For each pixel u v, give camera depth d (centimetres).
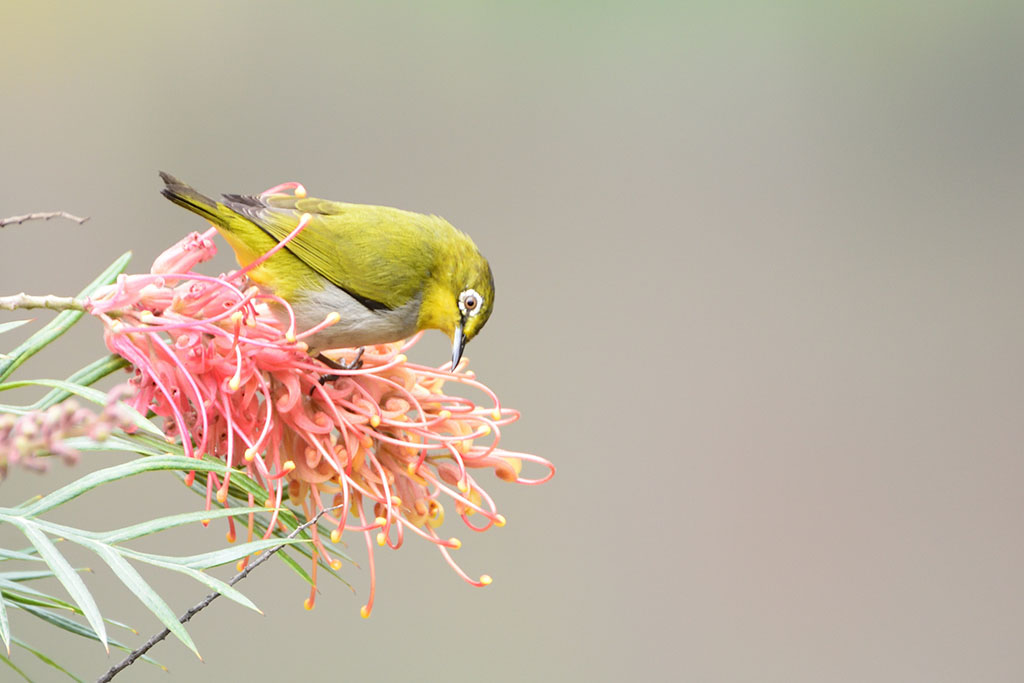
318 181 1376
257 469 498
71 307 465
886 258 1538
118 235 1240
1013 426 1412
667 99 1487
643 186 1480
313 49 1383
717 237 1475
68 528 409
